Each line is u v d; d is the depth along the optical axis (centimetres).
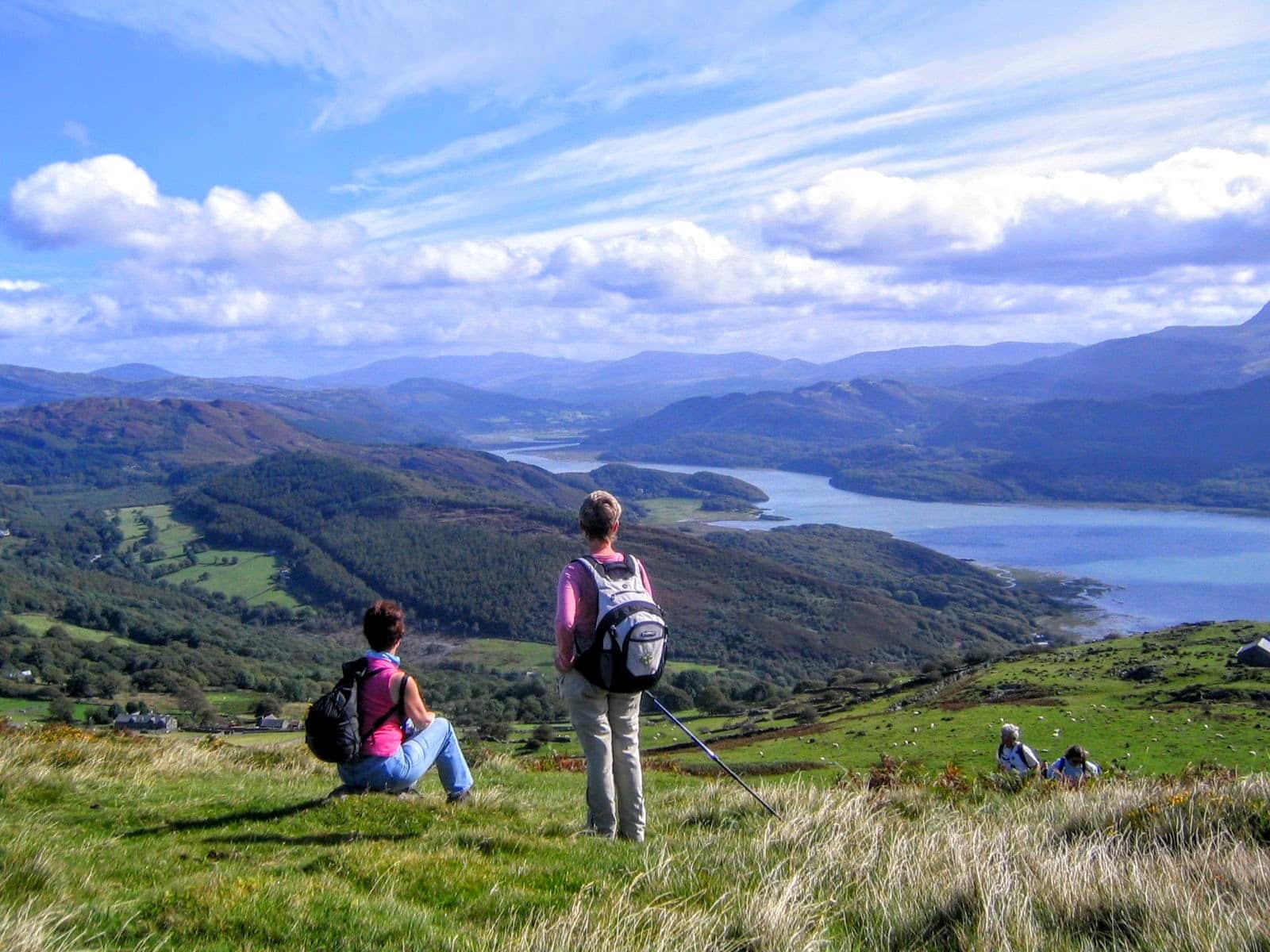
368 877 463
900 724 3266
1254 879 434
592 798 557
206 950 390
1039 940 398
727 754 3022
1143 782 666
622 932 396
